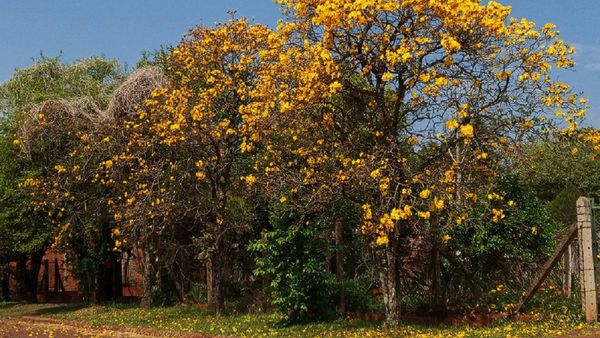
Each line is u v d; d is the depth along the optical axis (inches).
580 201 438.9
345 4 409.4
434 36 420.8
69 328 639.8
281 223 524.4
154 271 788.0
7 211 791.1
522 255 500.7
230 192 647.8
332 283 531.5
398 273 486.6
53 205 701.9
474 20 414.0
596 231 443.5
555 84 435.5
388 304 477.4
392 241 463.2
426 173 427.5
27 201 774.5
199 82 658.8
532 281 488.1
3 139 822.5
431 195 421.4
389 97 481.4
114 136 682.2
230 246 674.8
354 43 440.5
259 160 552.4
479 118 441.7
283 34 470.3
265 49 605.6
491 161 462.6
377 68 442.9
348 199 478.0
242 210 637.9
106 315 705.6
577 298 485.4
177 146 612.1
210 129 592.4
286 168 504.1
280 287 527.5
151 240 731.4
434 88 442.6
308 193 486.3
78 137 735.1
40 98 927.0
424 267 530.9
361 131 478.9
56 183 700.7
